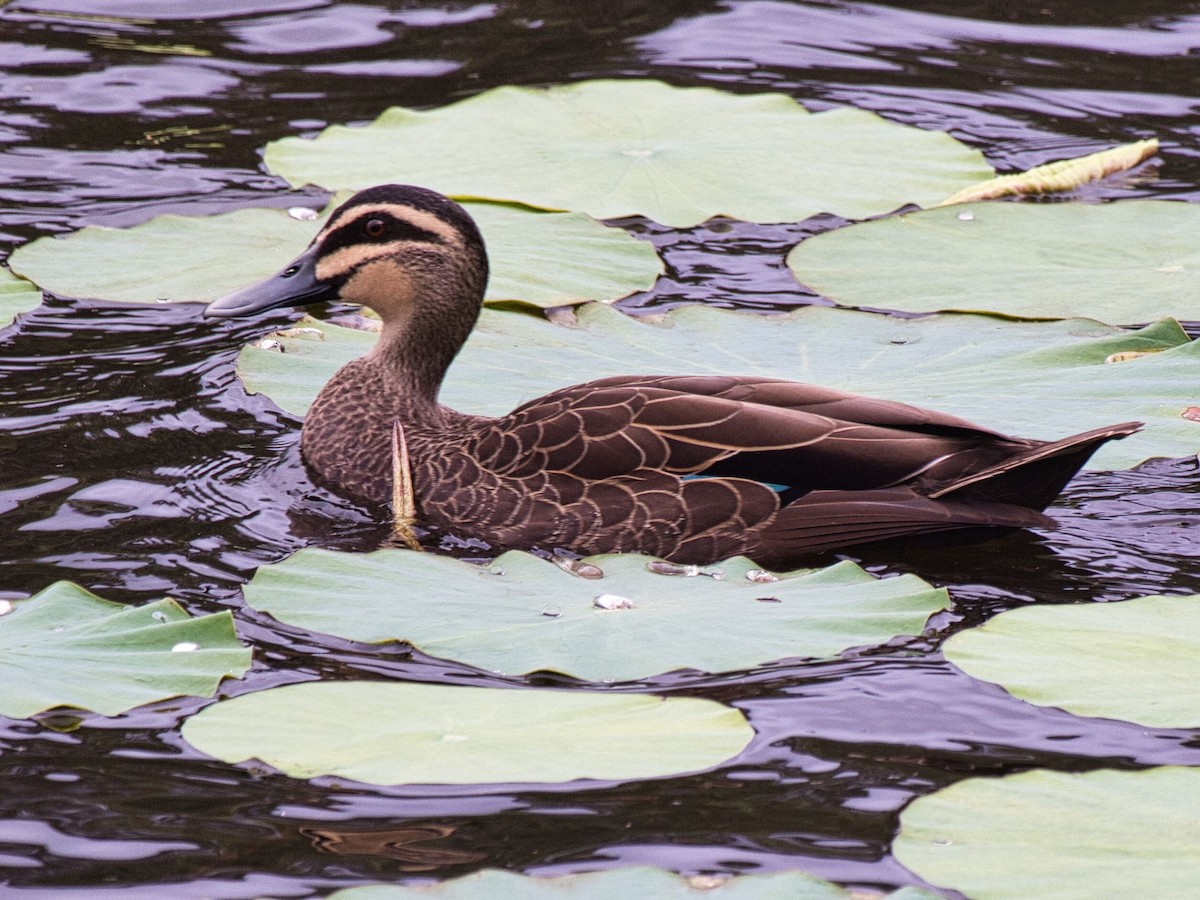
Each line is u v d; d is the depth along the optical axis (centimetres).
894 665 962
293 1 2297
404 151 1811
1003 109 2005
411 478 1187
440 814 805
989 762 862
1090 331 1412
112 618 954
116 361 1405
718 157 1795
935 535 1128
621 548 1127
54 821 801
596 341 1409
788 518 1118
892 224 1653
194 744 847
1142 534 1147
